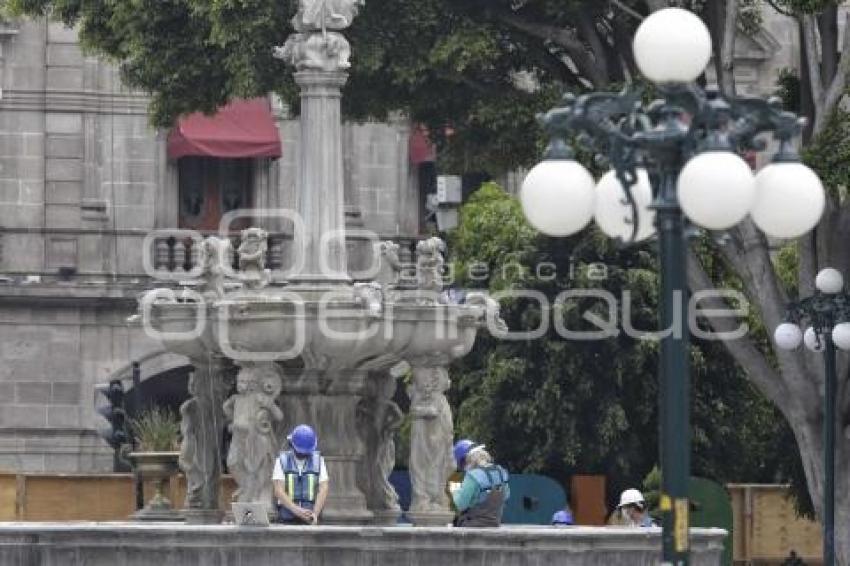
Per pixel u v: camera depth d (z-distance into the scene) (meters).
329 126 51.03
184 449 52.75
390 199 117.38
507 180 113.44
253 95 69.06
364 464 52.53
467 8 67.19
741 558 93.31
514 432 89.50
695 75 34.94
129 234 115.25
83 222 115.00
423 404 51.22
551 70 69.38
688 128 34.75
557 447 88.25
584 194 34.78
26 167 114.88
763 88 115.62
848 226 64.44
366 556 45.28
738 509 92.94
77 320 113.69
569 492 89.88
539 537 46.47
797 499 86.69
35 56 115.06
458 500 50.59
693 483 69.88
